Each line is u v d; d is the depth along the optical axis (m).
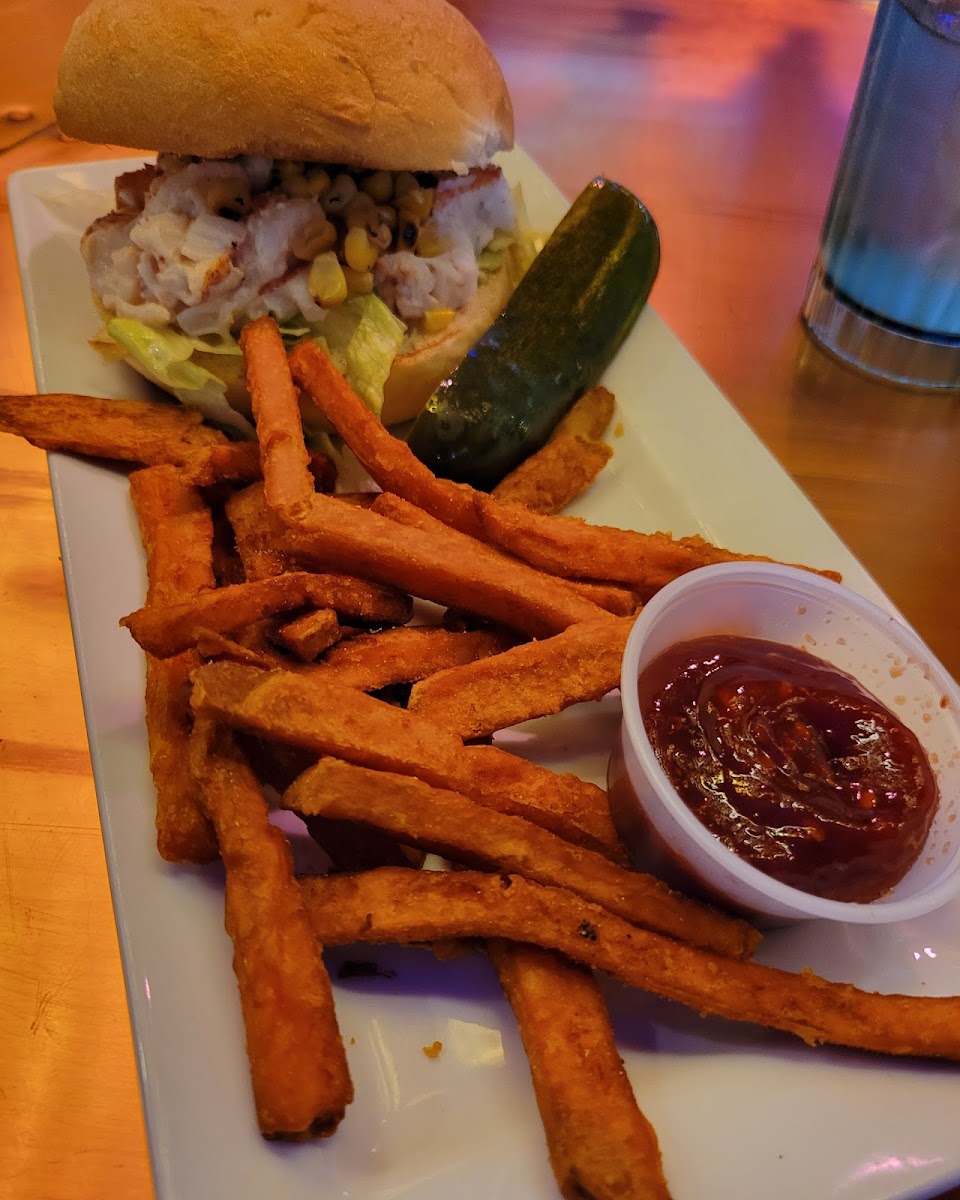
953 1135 0.16
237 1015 0.16
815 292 0.34
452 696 0.19
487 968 0.18
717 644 0.20
